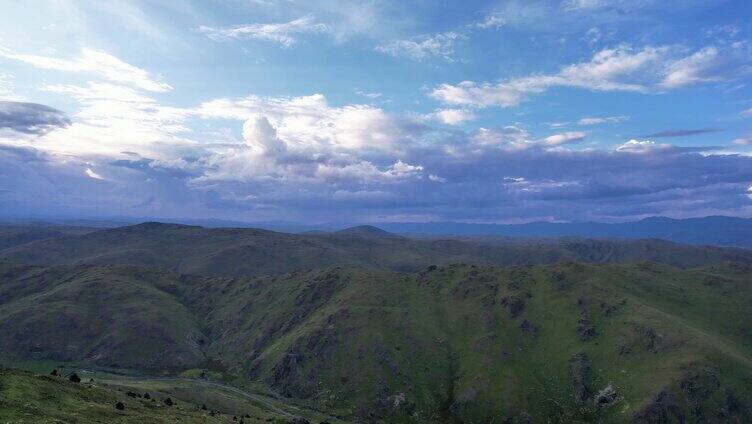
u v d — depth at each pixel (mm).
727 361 190625
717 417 173250
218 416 122188
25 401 75562
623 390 193125
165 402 123062
